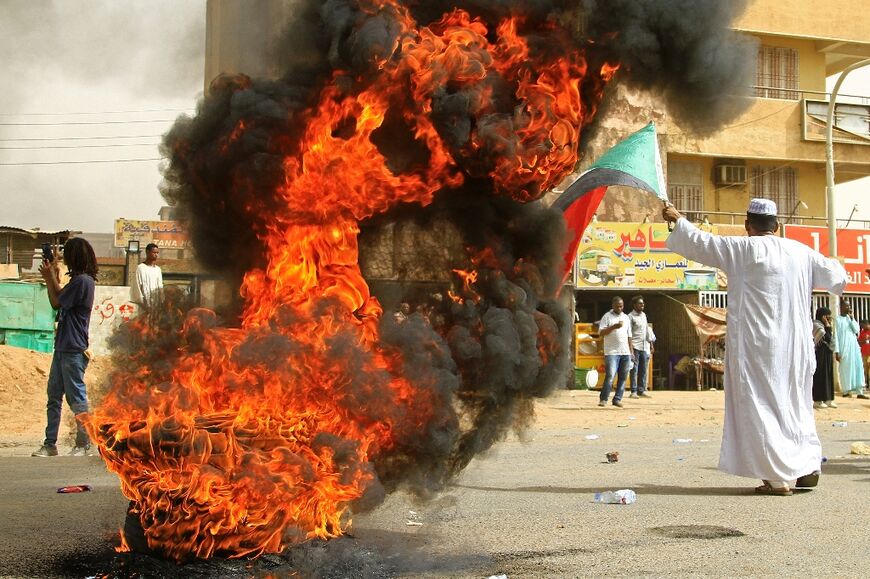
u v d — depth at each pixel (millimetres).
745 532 4977
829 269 6578
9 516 5273
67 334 8281
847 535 4906
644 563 4195
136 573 3697
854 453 9383
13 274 26375
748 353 6414
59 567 3955
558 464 8320
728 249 6527
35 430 11070
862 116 29875
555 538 4777
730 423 6512
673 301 25859
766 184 29828
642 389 19062
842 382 21188
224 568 3682
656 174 5609
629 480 7188
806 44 30047
